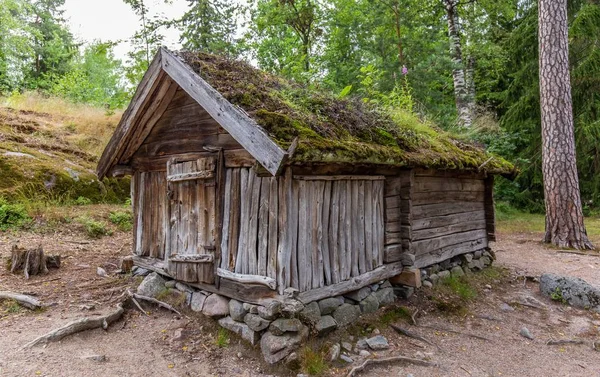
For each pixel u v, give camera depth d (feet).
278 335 11.33
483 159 20.08
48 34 80.07
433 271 18.29
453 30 41.34
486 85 50.06
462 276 19.95
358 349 12.26
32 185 27.04
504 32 48.44
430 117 27.58
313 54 49.21
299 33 46.01
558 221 27.86
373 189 15.05
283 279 11.42
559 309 16.71
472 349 12.98
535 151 42.55
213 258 13.38
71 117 41.68
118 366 10.84
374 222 15.05
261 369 10.95
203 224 13.92
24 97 44.32
